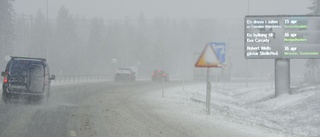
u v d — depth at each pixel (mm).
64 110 18656
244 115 23578
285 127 19891
